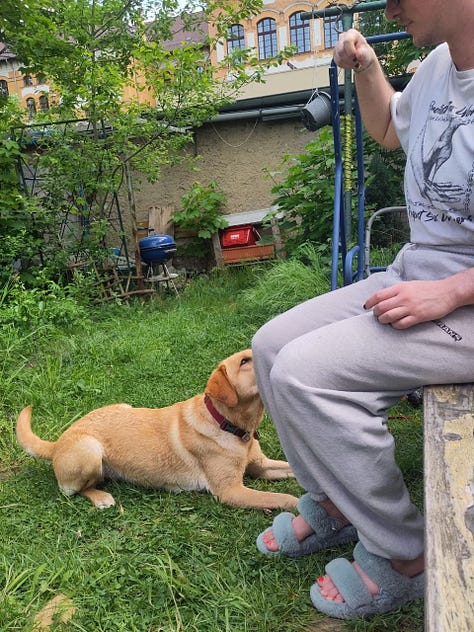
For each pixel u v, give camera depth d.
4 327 5.52
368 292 2.08
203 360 4.88
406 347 1.64
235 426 2.81
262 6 8.59
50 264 7.75
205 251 9.75
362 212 3.64
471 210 1.65
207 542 2.48
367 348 1.67
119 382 4.52
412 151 1.84
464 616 0.92
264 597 2.06
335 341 1.71
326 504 2.15
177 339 5.50
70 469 2.94
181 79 7.67
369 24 8.08
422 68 1.93
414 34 1.71
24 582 2.30
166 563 2.32
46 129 8.32
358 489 1.65
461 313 1.65
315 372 1.68
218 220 9.41
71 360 5.13
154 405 4.03
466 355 1.63
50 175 7.79
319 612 1.99
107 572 2.27
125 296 7.98
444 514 1.14
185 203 9.41
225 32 8.62
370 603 1.91
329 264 6.71
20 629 2.05
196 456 2.91
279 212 8.03
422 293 1.61
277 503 2.70
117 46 8.74
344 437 1.63
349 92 3.47
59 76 7.97
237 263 9.29
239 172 9.78
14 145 7.66
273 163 9.66
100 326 6.49
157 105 8.20
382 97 2.20
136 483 3.07
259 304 6.17
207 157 9.82
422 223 1.81
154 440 3.01
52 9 8.41
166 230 9.66
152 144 8.27
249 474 3.16
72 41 9.62
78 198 7.85
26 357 5.28
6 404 4.20
